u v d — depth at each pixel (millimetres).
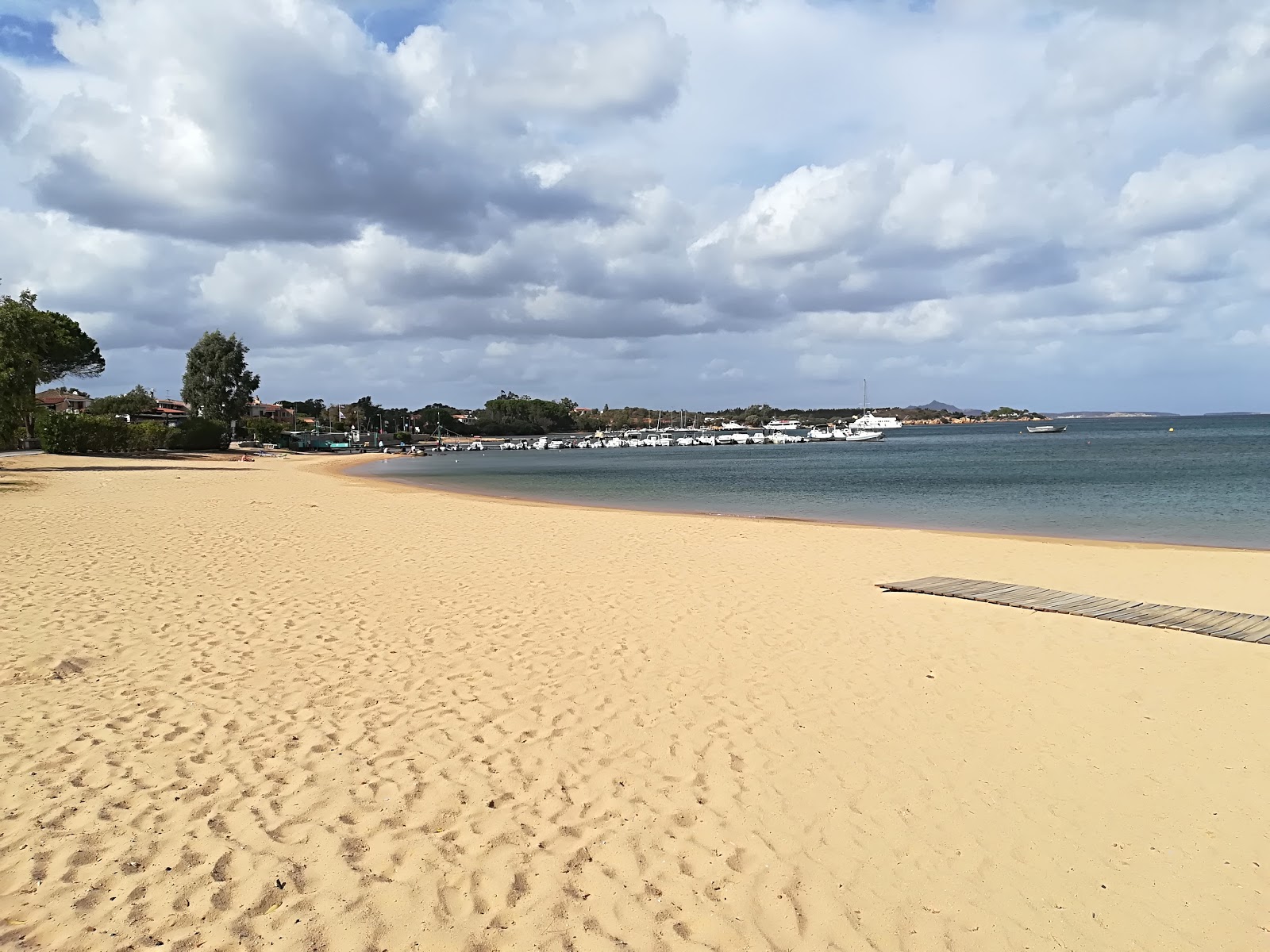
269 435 101625
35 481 30203
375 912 3877
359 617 9586
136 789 5031
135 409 99812
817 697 7016
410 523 20078
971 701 6957
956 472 52312
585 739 6035
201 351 94438
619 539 17484
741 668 7824
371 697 6832
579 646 8508
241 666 7582
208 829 4578
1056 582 12805
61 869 4129
